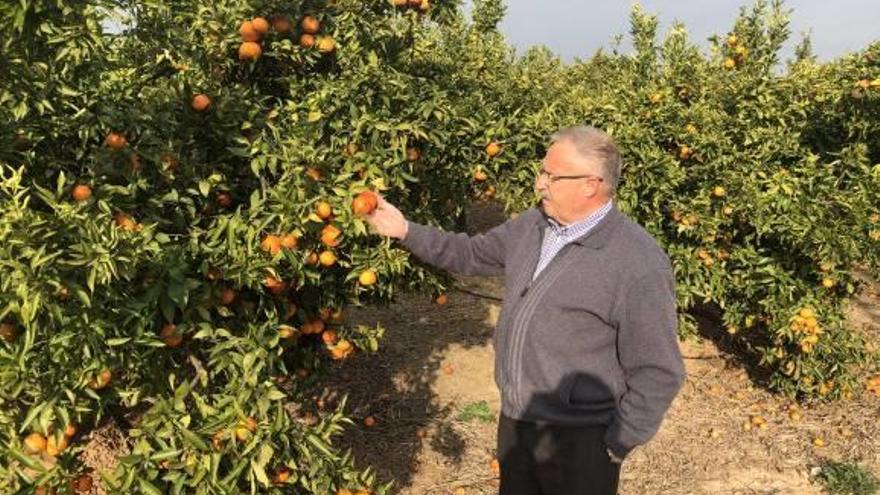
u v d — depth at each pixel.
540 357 2.31
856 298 7.61
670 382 2.19
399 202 3.89
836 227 4.96
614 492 2.43
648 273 2.17
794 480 4.50
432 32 5.40
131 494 2.24
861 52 5.41
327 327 3.69
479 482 4.39
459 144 4.20
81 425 2.85
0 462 2.19
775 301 5.39
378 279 3.81
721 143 5.52
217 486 2.27
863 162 5.30
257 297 3.15
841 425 5.18
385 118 3.36
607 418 2.33
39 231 1.85
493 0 8.01
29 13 2.07
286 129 3.25
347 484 2.78
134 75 3.16
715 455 4.77
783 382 5.52
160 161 2.71
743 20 6.92
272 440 2.46
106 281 1.98
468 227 9.08
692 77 6.26
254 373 2.48
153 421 2.34
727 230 5.66
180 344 2.82
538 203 4.55
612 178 2.25
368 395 5.44
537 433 2.39
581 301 2.23
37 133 2.62
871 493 4.28
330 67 3.68
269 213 2.74
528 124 4.53
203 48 3.27
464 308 7.19
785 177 5.27
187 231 2.86
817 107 5.69
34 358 2.06
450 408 5.30
